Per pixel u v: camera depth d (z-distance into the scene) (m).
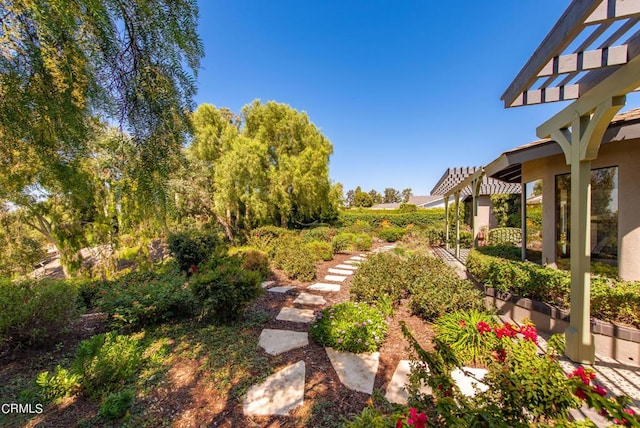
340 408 2.15
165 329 3.67
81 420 2.05
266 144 12.68
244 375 2.60
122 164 2.20
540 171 5.29
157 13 1.78
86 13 1.55
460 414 1.19
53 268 11.57
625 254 3.91
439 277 4.36
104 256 8.02
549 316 3.55
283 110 13.43
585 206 2.87
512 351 1.83
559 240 4.88
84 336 3.62
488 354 2.51
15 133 1.83
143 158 2.06
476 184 7.04
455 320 3.23
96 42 1.70
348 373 2.63
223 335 3.47
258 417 2.06
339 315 3.46
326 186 13.30
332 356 2.95
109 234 7.94
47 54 1.50
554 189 4.94
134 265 9.55
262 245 9.52
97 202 7.48
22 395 2.27
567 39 2.21
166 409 2.16
